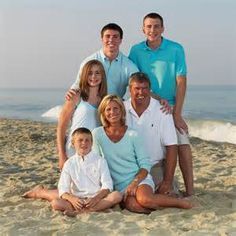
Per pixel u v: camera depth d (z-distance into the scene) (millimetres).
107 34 5770
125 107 5805
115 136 5586
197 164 9062
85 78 5730
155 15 5840
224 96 53750
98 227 4941
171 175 5816
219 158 10008
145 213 5488
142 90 5625
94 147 5652
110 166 5648
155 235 4695
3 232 4895
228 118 26125
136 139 5559
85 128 5551
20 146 11984
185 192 6238
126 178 5613
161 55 5949
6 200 6250
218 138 18000
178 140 6105
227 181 7336
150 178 5652
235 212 5469
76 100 5793
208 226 4934
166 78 5996
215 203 5934
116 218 5238
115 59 5902
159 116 5781
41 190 6203
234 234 4637
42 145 12148
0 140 13109
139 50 6051
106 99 5496
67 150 5848
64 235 4750
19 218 5402
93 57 5949
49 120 24938
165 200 5473
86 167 5559
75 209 5461
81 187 5574
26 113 31656
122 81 5957
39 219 5297
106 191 5473
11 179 7641
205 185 7074
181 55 5957
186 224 5004
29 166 8938
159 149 5875
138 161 5617
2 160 9664
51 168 8656
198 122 19391
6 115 29516
